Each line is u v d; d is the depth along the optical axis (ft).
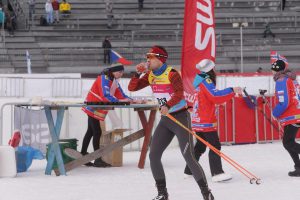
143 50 156.97
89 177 46.93
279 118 46.32
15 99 80.38
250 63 158.30
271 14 185.98
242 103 73.61
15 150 50.57
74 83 85.20
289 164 53.72
